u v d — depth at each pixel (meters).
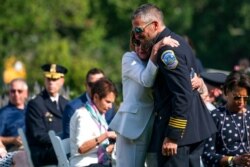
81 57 46.03
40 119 17.36
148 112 13.34
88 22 49.53
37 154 16.38
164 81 12.87
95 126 15.26
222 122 14.05
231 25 59.19
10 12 43.00
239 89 13.95
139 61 13.21
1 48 43.22
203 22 58.69
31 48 44.28
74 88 28.80
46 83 17.64
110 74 51.12
